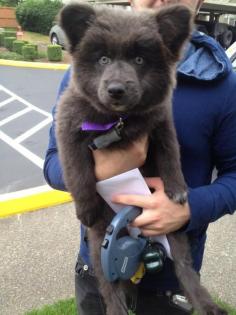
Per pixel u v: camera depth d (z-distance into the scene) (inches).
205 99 21.3
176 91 21.5
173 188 20.2
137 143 20.8
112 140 20.4
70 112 21.4
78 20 21.1
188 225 20.5
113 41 20.1
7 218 48.9
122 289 22.3
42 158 67.6
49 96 107.7
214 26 153.6
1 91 111.4
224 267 42.2
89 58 20.7
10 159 66.9
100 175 21.0
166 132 21.1
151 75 20.5
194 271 22.2
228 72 21.3
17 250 43.2
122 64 20.0
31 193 55.0
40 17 243.4
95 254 22.4
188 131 21.5
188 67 21.5
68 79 24.0
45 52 177.3
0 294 37.6
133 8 23.4
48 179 24.2
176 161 20.9
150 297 23.4
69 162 21.4
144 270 21.7
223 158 22.4
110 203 21.0
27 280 39.3
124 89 19.1
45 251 43.2
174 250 21.5
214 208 20.7
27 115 91.2
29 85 119.1
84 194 21.3
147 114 20.7
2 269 40.6
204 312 21.3
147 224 19.9
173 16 20.7
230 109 21.4
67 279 39.6
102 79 19.9
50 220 48.7
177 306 23.2
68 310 34.4
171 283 22.9
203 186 21.6
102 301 24.2
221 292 38.9
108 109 20.1
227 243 45.7
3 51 177.5
